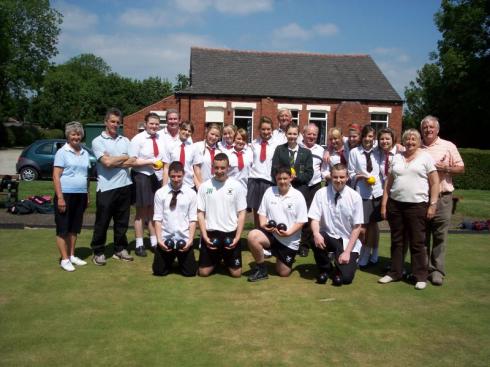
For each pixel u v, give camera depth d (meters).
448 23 32.97
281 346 3.74
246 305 4.69
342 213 5.66
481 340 3.96
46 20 51.25
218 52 27.33
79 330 3.97
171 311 4.46
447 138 34.66
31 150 16.91
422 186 5.41
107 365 3.36
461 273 6.07
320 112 25.66
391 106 25.97
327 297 5.02
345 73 27.47
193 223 5.73
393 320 4.38
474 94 30.12
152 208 6.80
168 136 6.89
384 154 6.31
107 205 6.03
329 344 3.81
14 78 48.22
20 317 4.23
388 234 8.73
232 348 3.68
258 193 6.88
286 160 6.46
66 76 61.47
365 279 5.79
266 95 24.86
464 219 10.92
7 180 10.14
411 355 3.65
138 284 5.30
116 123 6.09
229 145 7.02
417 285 5.39
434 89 34.72
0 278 5.35
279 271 5.81
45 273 5.58
